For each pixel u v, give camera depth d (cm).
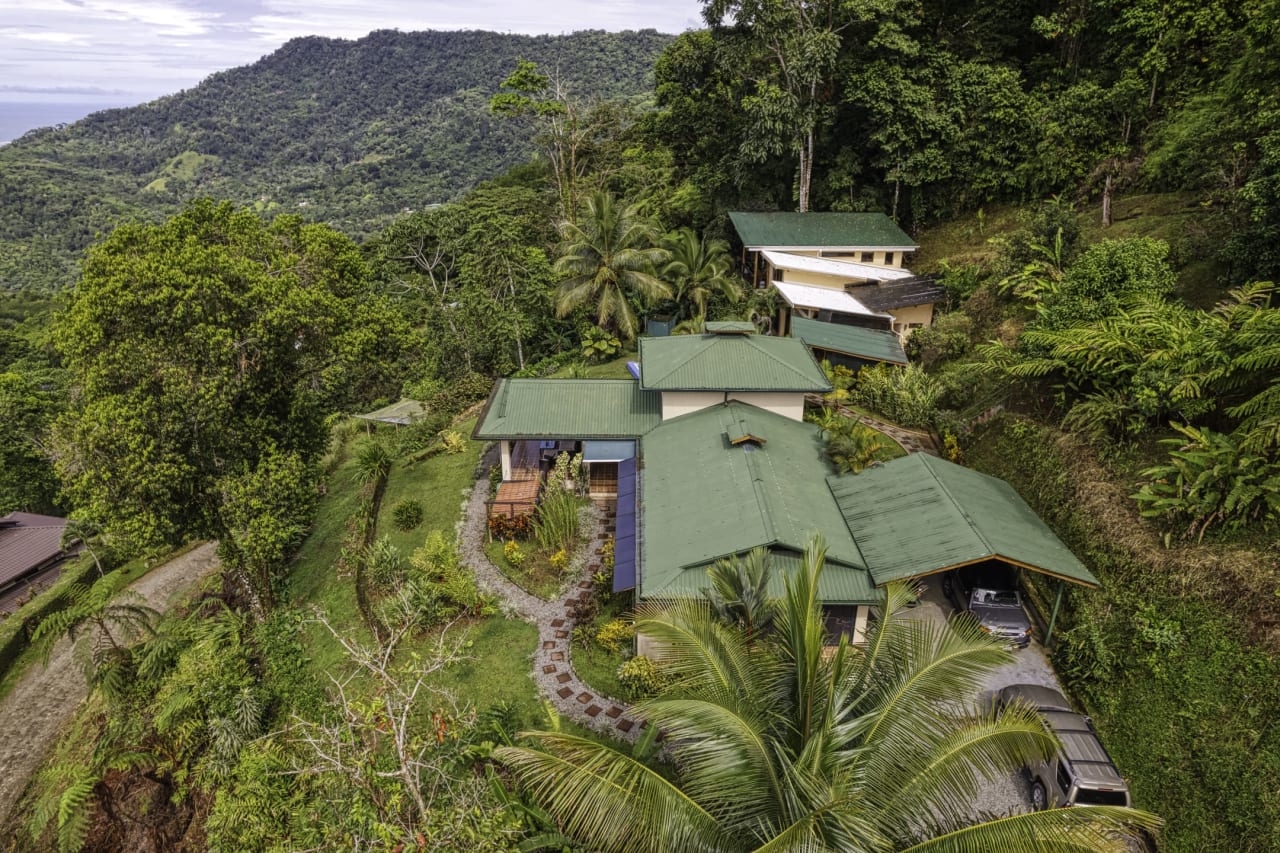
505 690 2028
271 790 1906
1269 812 1323
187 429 2289
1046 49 4812
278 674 2355
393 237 5603
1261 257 2252
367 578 2661
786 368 2772
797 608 1125
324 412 2927
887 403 3192
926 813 1055
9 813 2484
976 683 1127
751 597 1650
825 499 2269
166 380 2184
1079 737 1534
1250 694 1465
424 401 4253
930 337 3428
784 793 1045
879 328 3734
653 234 4791
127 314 2206
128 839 2170
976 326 3422
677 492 2333
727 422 2605
